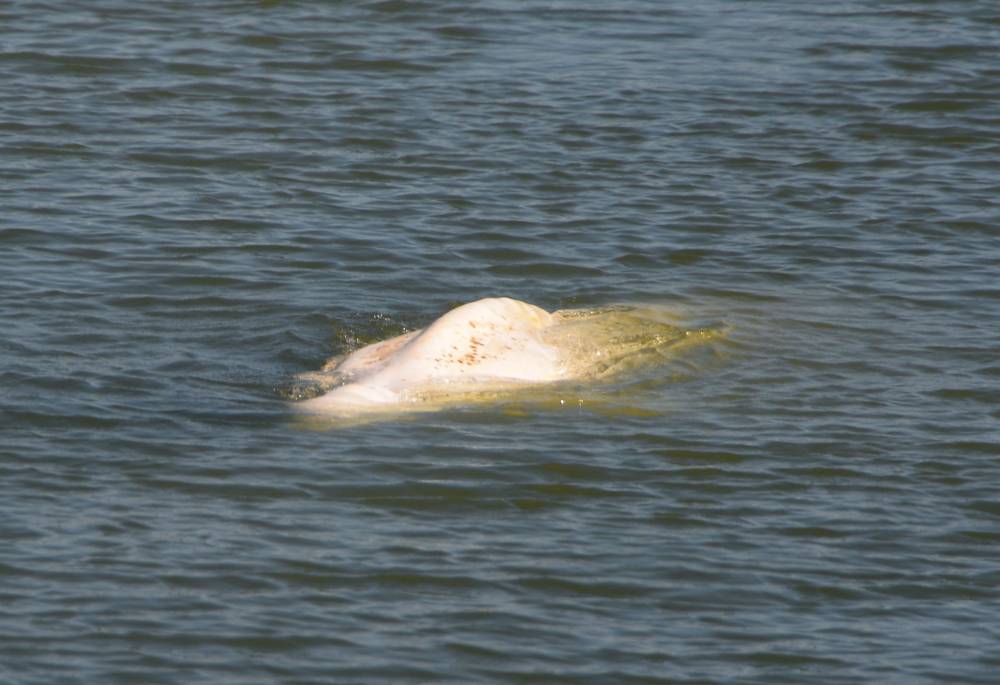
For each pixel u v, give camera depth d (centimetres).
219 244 6731
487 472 4725
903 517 4534
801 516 4525
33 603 3891
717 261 6769
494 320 5581
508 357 5466
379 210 7238
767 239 7038
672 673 3747
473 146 8119
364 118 8475
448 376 5312
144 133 8138
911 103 8906
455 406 5172
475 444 4909
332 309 6088
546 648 3825
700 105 8812
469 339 5466
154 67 9144
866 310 6250
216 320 5941
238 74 9094
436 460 4791
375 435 4950
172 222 6962
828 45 9881
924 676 3766
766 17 10519
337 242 6812
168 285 6250
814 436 5053
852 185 7731
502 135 8288
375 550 4244
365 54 9538
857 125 8575
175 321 5906
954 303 6328
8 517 4316
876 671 3781
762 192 7612
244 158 7862
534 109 8688
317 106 8638
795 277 6600
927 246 6969
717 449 4938
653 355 5694
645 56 9644
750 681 3725
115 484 4562
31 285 6150
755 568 4234
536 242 6906
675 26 10281
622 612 3997
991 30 10231
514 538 4344
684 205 7419
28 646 3716
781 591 4125
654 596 4078
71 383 5262
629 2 10812
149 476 4622
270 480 4625
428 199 7394
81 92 8700
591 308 6206
